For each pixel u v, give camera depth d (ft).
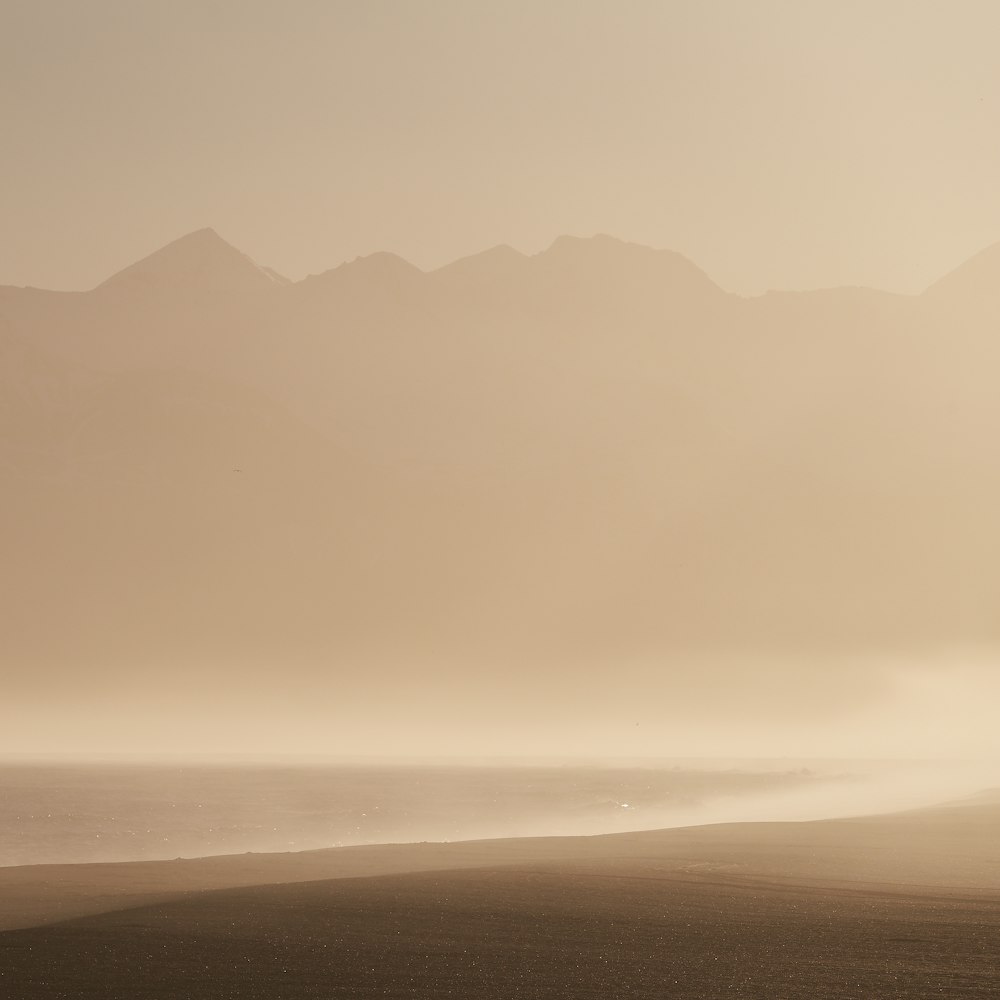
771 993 156.04
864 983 160.35
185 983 164.55
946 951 179.63
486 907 221.25
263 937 194.49
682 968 170.19
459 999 154.92
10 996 158.51
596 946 185.88
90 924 205.87
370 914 214.28
